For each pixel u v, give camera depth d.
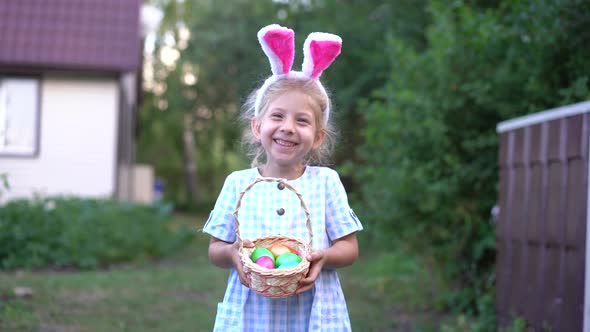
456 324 5.60
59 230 9.31
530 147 4.53
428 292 6.86
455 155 6.23
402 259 8.40
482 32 5.81
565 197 3.94
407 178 6.13
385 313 6.15
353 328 5.50
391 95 6.66
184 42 22.36
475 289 6.06
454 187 6.03
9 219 9.05
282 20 16.91
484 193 6.19
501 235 5.02
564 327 3.86
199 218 21.12
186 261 10.22
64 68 11.91
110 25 12.48
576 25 4.80
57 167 12.13
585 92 4.66
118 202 10.96
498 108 5.78
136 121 20.09
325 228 2.60
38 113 12.06
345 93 13.45
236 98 20.52
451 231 6.25
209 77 19.88
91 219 9.73
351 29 13.88
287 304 2.51
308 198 2.57
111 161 12.27
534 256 4.37
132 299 6.62
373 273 8.71
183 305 6.42
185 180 30.66
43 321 5.45
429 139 6.22
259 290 2.30
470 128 6.27
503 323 4.89
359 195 7.57
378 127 6.70
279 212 2.55
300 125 2.54
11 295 6.39
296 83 2.58
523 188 4.63
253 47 17.70
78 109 12.21
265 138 2.57
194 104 22.20
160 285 7.57
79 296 6.68
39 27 12.20
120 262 9.71
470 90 6.05
